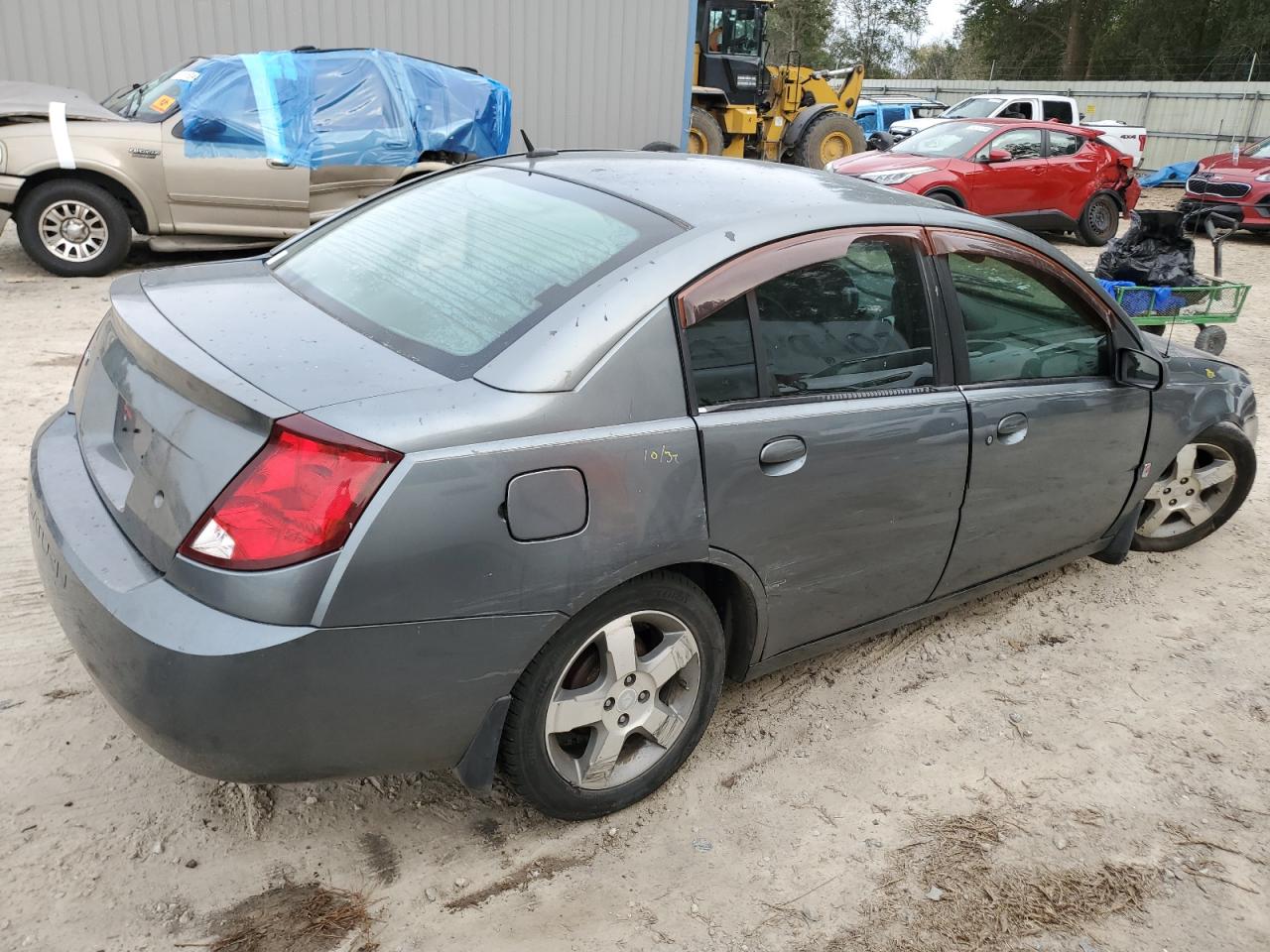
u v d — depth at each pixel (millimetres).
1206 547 4793
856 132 19000
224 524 2010
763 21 17516
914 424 2990
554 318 2383
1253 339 9312
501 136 10242
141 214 8969
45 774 2713
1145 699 3553
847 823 2830
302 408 2061
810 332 2801
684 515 2480
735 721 3240
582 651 2463
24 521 4078
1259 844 2875
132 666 2037
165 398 2262
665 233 2652
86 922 2277
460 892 2471
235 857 2508
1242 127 26391
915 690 3504
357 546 2018
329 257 3018
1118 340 3721
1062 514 3680
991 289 3305
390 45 12508
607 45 13586
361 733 2170
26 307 7500
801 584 2906
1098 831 2879
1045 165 13898
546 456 2230
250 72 8930
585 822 2732
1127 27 43406
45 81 11297
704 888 2555
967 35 50250
